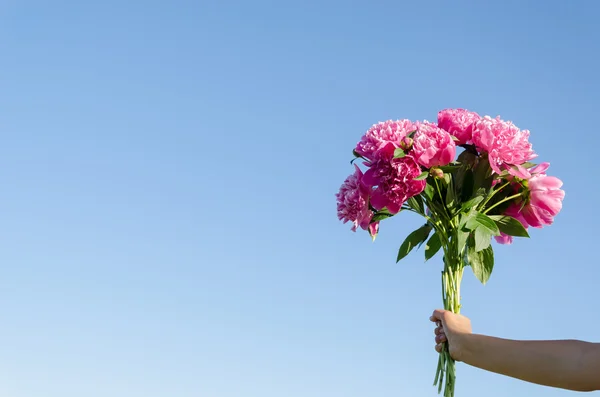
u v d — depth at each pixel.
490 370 1.63
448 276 2.14
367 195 2.19
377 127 2.15
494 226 2.07
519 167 2.09
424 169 2.12
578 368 1.44
